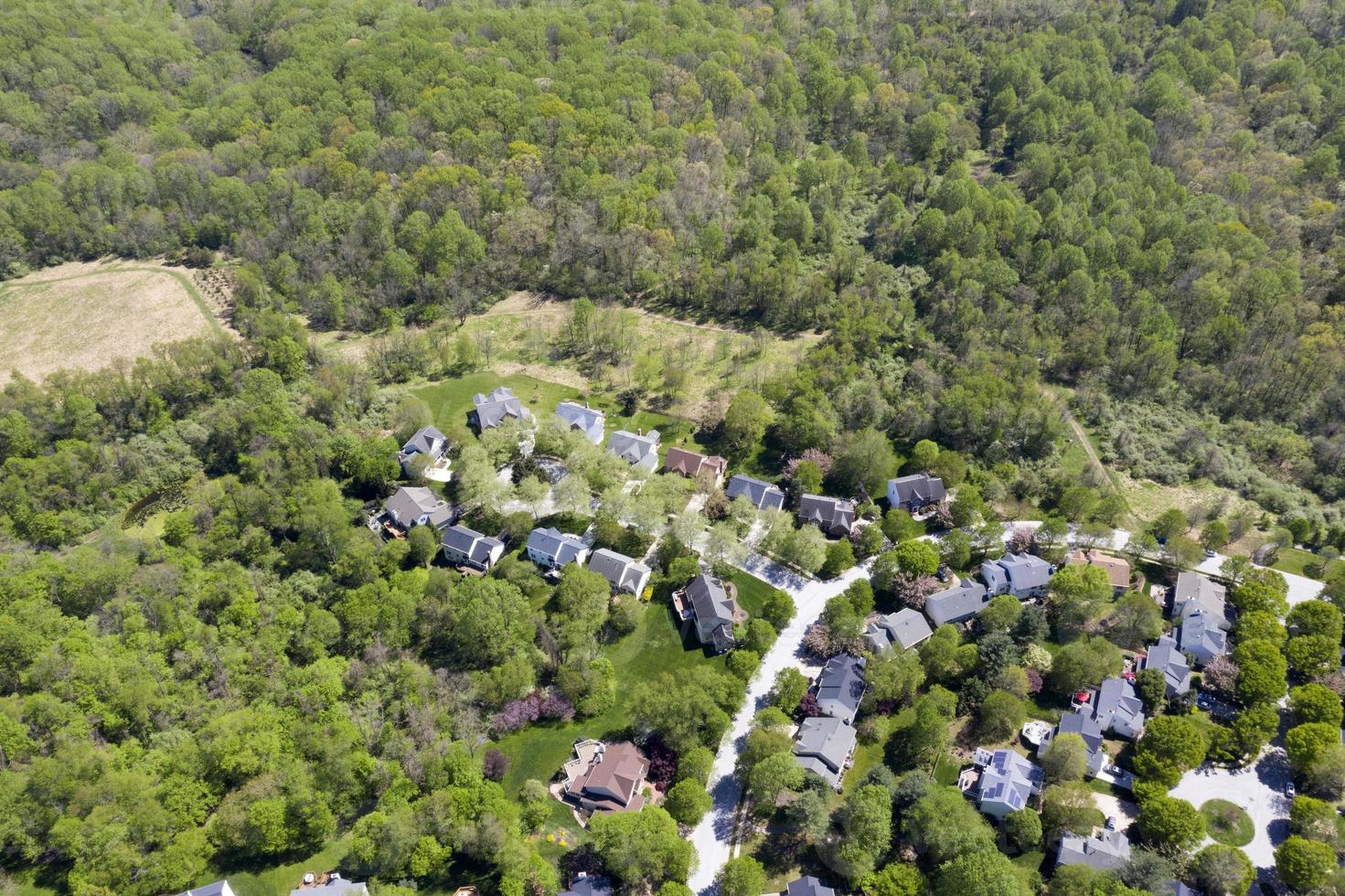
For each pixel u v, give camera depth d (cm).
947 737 13825
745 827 12744
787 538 16750
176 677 14238
